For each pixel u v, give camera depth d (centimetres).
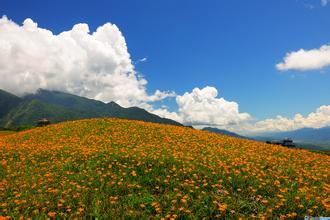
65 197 1252
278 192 1292
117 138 2694
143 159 1750
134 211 1113
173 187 1359
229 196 1238
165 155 1861
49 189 1327
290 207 1145
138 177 1505
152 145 2233
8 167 1773
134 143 2431
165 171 1554
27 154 2094
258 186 1359
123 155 1866
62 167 1697
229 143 2566
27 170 1708
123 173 1502
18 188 1396
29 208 1163
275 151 2316
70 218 1077
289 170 1652
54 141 2883
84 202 1211
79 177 1504
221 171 1557
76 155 1933
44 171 1661
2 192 1344
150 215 1100
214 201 1140
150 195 1262
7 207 1186
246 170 1586
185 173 1517
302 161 1970
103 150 2025
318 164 1917
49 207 1171
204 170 1573
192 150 2116
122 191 1330
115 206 1162
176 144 2372
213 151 2077
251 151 2202
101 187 1355
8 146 2462
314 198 1211
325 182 1487
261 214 1075
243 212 1125
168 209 1138
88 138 2784
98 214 1086
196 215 1095
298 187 1380
